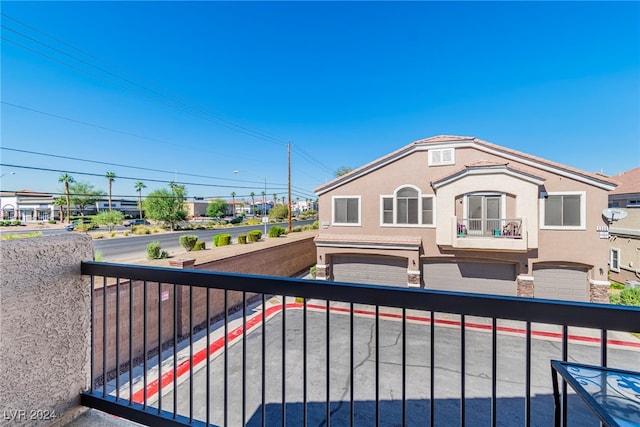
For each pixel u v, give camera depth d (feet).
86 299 5.79
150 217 108.99
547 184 32.27
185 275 5.15
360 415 14.47
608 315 3.24
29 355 4.80
